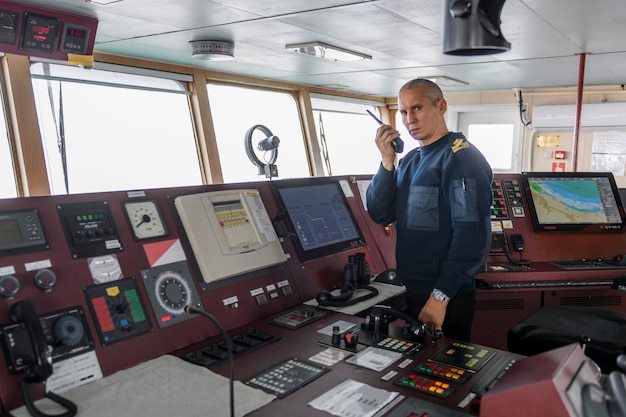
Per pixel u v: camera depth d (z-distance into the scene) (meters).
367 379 1.40
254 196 2.23
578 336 2.21
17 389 1.28
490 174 2.12
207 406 1.24
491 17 1.42
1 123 3.08
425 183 2.19
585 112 5.98
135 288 1.64
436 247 2.19
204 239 1.88
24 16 2.58
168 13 2.78
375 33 3.34
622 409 0.98
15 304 1.33
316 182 2.70
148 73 4.02
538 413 0.97
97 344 1.47
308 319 1.92
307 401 1.27
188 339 1.68
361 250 2.68
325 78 5.27
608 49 3.83
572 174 3.44
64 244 1.55
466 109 6.84
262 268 2.07
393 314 1.78
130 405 1.25
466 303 2.22
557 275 2.96
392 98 7.13
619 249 3.30
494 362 1.50
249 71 4.75
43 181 3.14
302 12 2.80
